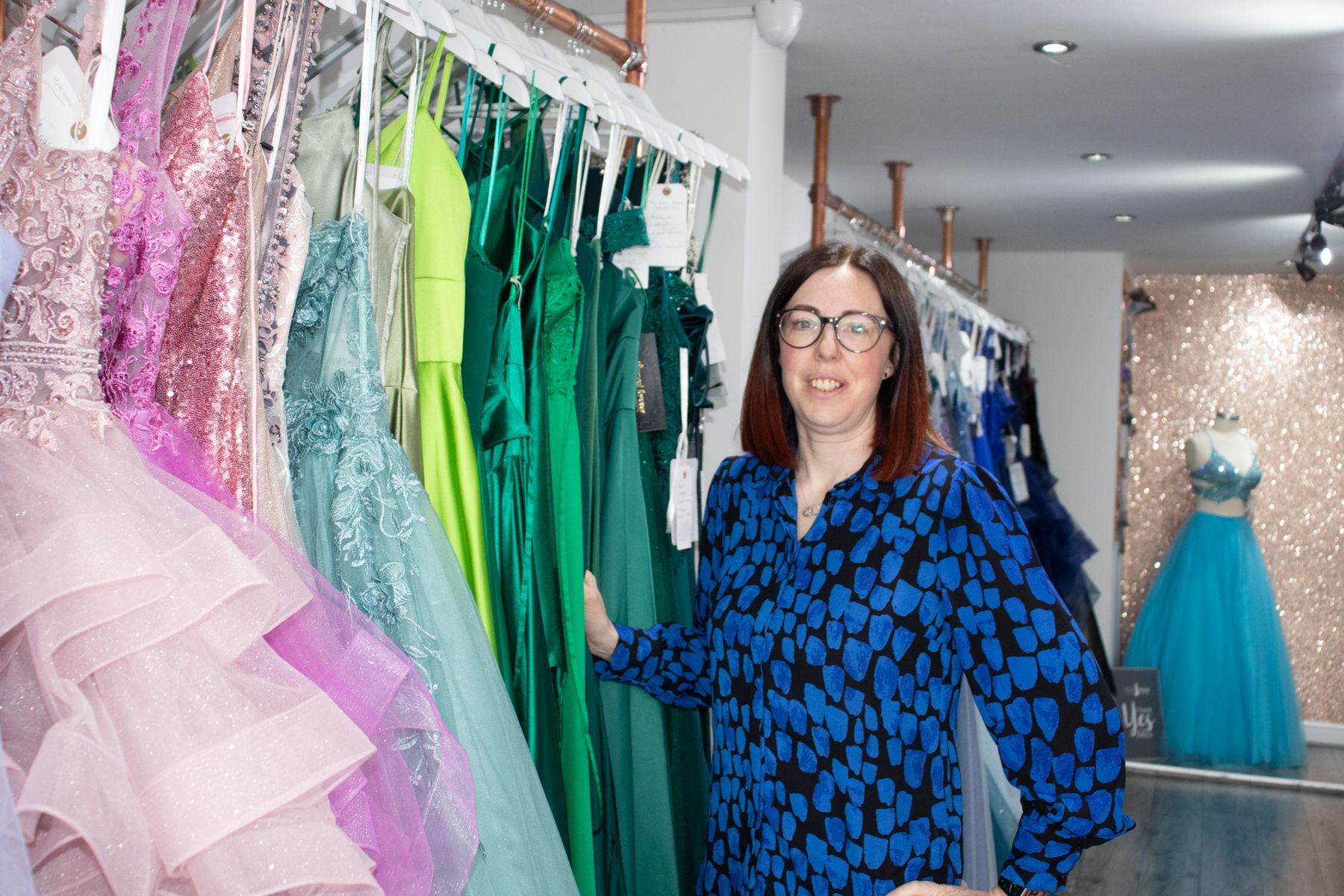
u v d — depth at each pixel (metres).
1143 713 5.92
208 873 0.83
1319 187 4.79
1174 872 4.13
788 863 1.45
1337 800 5.25
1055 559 5.78
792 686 1.44
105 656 0.84
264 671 0.93
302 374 1.22
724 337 3.00
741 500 1.64
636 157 2.09
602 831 1.63
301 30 1.16
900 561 1.42
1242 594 6.06
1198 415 7.05
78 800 0.79
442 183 1.39
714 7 2.99
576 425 1.58
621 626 1.70
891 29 3.13
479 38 1.52
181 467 1.02
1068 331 6.60
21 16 1.14
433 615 1.19
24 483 0.88
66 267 0.93
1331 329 6.86
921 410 1.47
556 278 1.56
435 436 1.37
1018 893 1.40
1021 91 3.65
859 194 5.37
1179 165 4.55
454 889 1.08
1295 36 3.06
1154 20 2.99
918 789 1.42
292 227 1.15
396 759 1.06
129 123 1.00
